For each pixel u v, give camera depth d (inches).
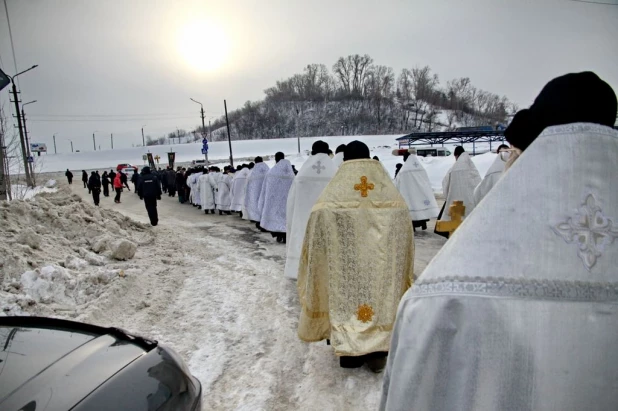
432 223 473.7
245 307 219.6
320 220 143.1
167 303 226.1
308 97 5064.0
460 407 40.4
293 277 228.5
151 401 83.9
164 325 196.9
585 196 40.1
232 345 175.2
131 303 221.1
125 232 381.1
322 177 231.6
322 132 4394.7
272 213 393.1
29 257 236.2
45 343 94.7
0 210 285.7
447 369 41.1
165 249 359.6
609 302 38.5
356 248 139.6
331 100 4982.8
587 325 38.0
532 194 41.4
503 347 38.6
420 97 4675.2
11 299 186.7
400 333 45.3
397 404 43.6
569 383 37.7
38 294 204.2
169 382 91.0
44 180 1857.8
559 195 40.5
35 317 109.0
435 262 45.0
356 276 139.3
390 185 144.6
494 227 41.9
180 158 3095.5
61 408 73.0
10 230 268.1
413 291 45.0
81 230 327.6
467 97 4534.9
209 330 190.9
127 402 80.0
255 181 493.4
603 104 43.1
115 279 235.5
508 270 40.0
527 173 42.3
